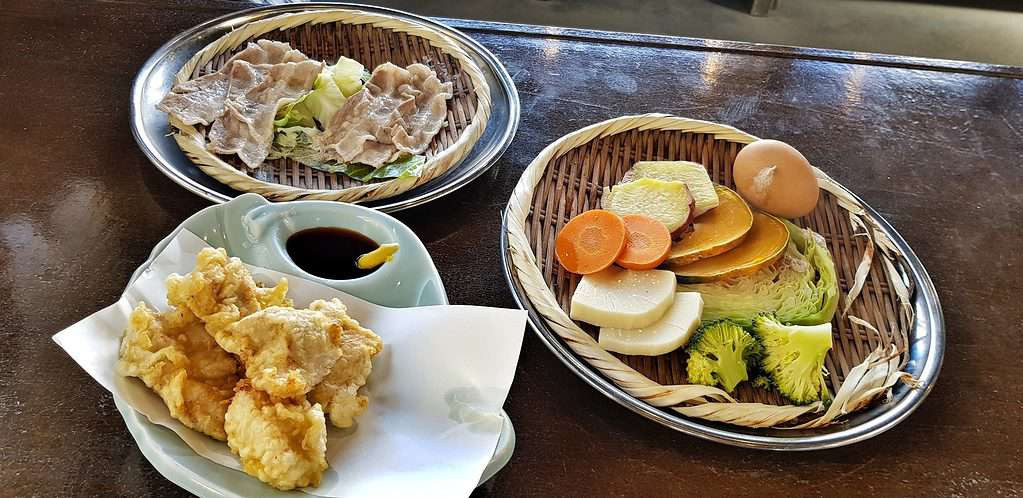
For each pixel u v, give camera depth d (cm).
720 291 45
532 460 37
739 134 55
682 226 46
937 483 38
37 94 55
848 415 38
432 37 63
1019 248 54
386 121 55
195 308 34
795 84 68
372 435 33
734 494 36
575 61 67
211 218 39
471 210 51
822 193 53
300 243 41
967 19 143
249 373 32
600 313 41
